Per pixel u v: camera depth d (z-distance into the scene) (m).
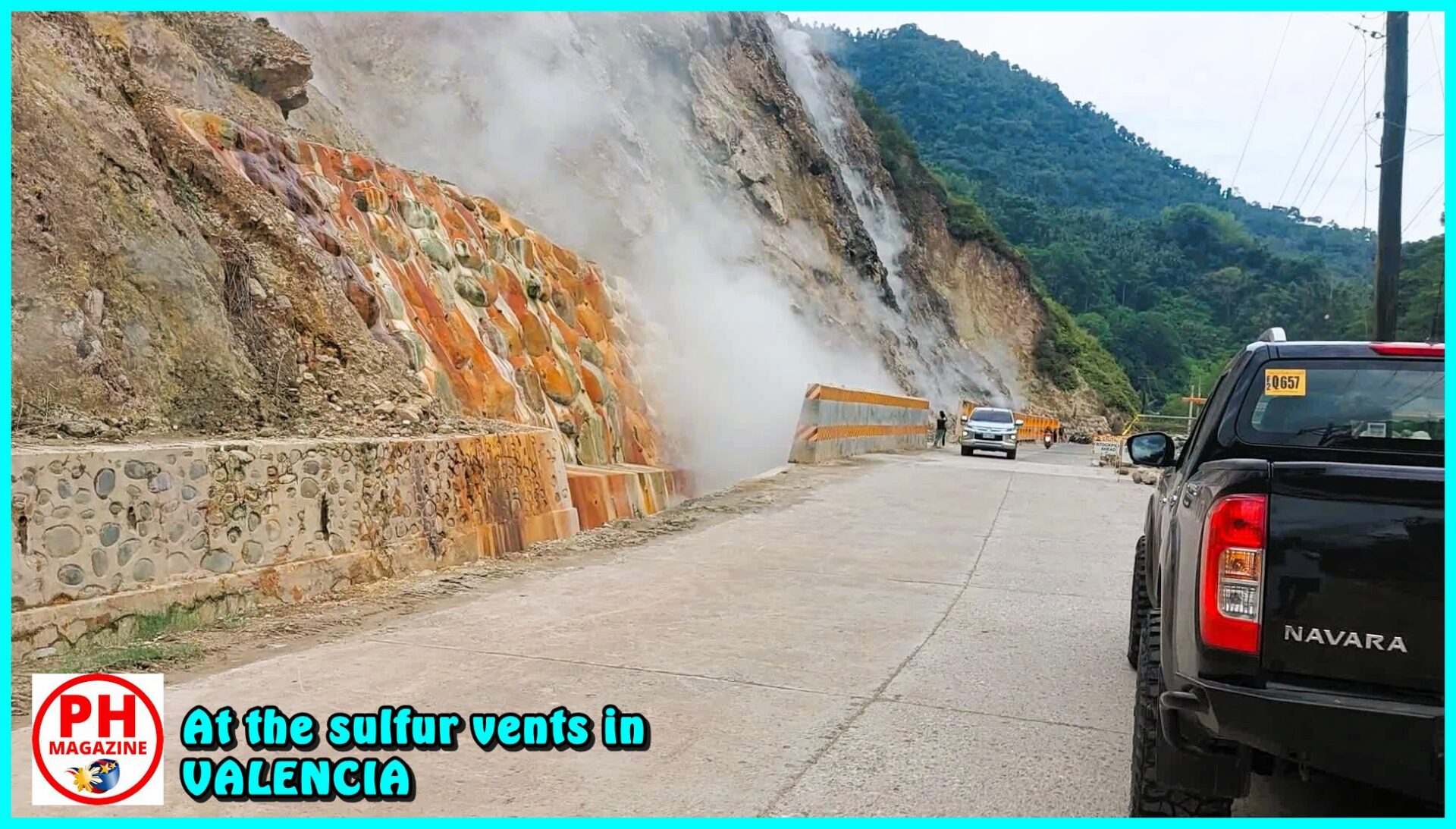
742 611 7.94
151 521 6.65
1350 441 4.29
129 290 8.45
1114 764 4.99
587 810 4.34
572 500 12.02
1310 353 4.46
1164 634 3.93
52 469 6.02
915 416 30.92
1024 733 5.38
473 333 13.88
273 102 15.70
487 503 9.99
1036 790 4.65
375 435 9.48
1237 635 3.41
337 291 11.02
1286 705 3.34
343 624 7.14
